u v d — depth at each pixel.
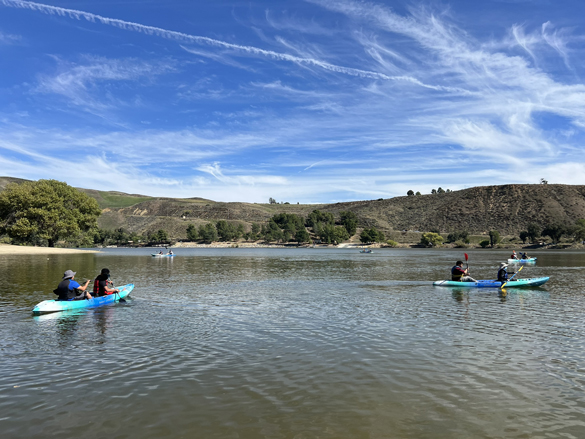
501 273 28.91
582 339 13.87
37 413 8.06
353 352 12.26
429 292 26.27
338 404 8.48
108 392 9.10
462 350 12.49
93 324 16.20
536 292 26.22
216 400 8.67
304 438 7.07
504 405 8.48
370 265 55.12
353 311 19.22
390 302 21.98
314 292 26.17
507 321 16.91
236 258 76.88
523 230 187.00
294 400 8.69
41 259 61.53
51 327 15.62
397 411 8.16
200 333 14.67
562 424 7.66
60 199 95.81
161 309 19.66
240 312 18.91
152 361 11.34
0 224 94.88
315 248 170.00
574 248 143.50
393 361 11.37
